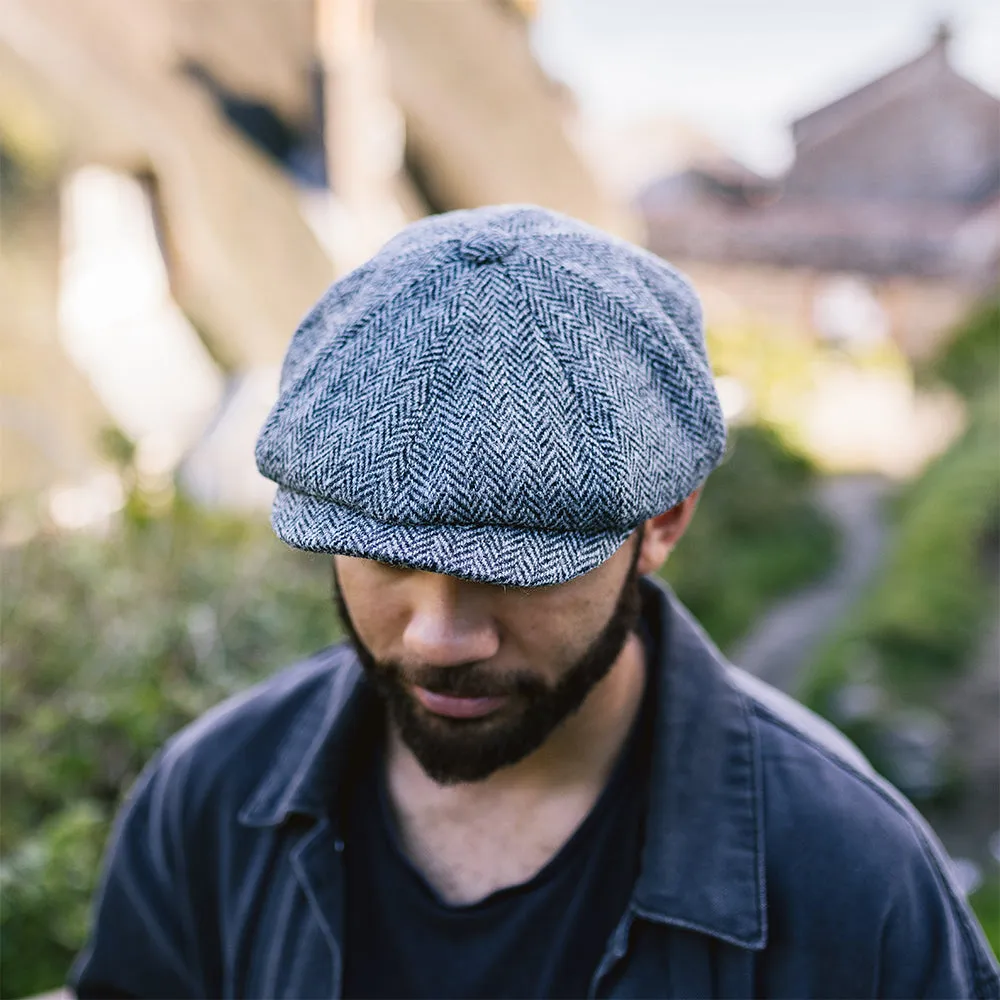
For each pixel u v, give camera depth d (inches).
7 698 90.5
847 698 172.2
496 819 35.2
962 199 801.6
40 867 76.3
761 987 32.6
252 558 112.0
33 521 108.6
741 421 363.6
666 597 37.4
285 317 232.7
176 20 228.4
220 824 39.4
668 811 33.4
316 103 273.4
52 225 183.2
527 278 26.9
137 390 184.4
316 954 35.6
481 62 415.5
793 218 796.6
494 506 25.6
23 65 184.1
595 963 33.4
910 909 32.4
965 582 225.1
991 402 352.8
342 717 37.1
